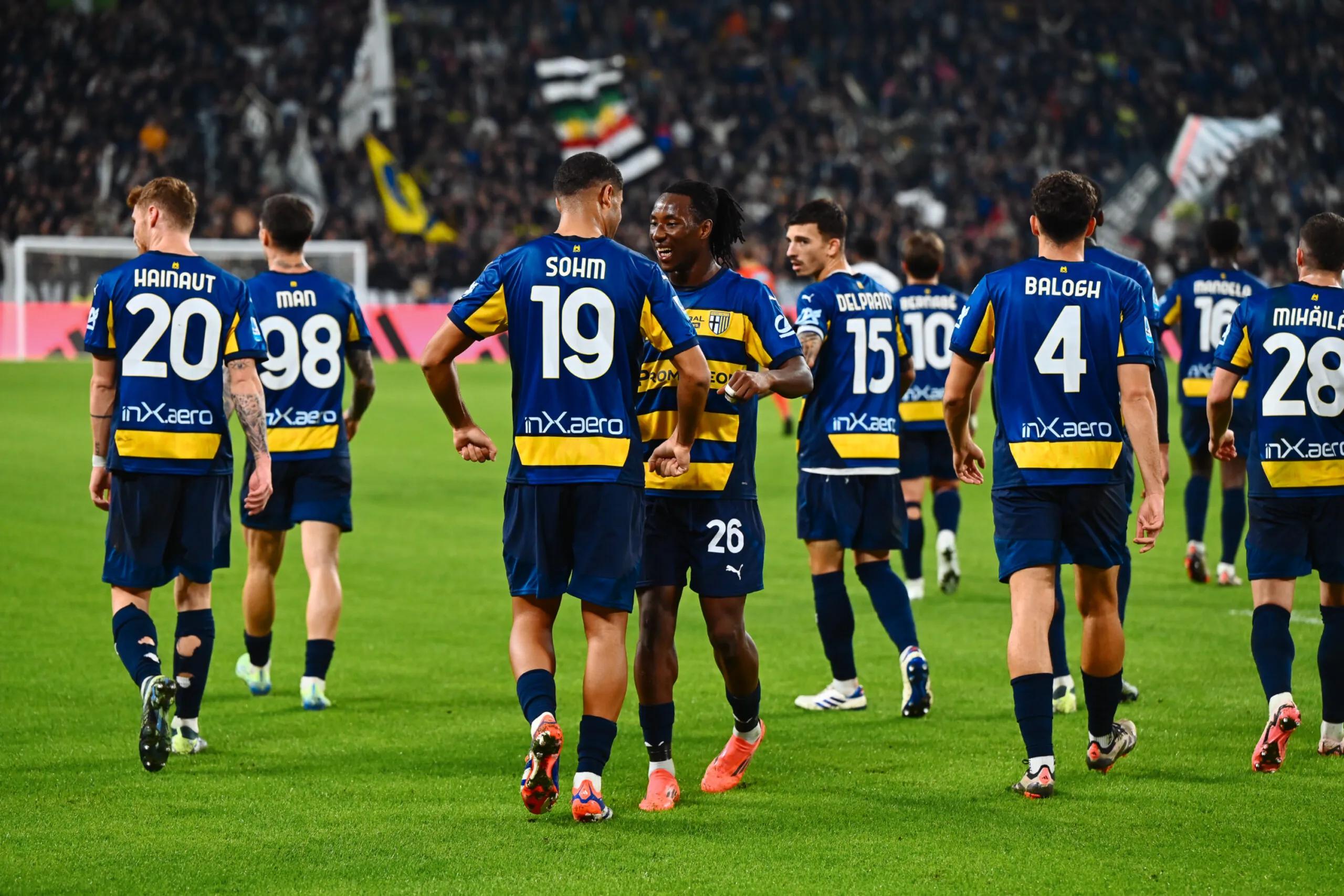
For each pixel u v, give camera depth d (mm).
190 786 10664
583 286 9719
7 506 24875
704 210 10797
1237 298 19703
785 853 9008
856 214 65312
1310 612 18312
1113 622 10812
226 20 69812
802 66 78750
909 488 18938
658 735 10289
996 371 10805
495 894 8258
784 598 19406
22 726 12492
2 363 44750
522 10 77750
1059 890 8336
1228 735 12195
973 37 81375
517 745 12008
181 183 11633
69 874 8641
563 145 72000
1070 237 10812
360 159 63344
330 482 13906
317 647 13438
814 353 13047
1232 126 73062
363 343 14211
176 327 11258
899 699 13828
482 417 37906
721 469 10539
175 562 11414
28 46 63125
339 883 8469
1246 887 8383
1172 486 31125
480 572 21000
